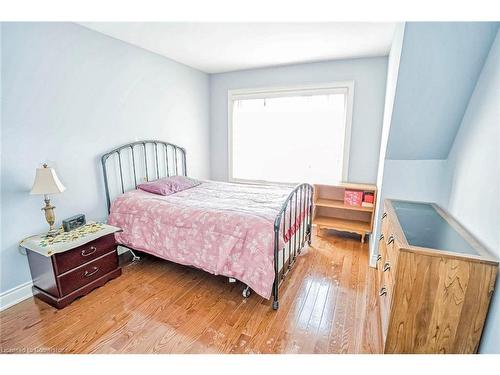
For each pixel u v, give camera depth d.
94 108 2.52
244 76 3.92
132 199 2.61
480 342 1.26
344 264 2.69
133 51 2.85
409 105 1.92
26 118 2.01
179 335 1.71
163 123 3.39
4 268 1.97
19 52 1.92
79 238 2.07
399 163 2.32
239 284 2.33
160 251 2.38
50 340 1.66
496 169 1.29
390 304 1.39
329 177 3.73
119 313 1.93
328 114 3.57
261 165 4.13
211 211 2.21
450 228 1.66
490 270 1.18
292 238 2.49
